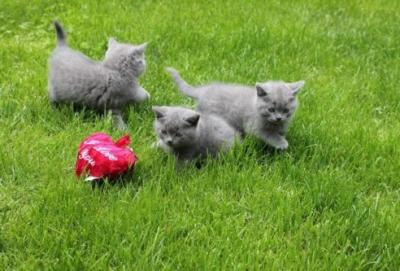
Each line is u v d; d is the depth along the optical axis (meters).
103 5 3.03
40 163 2.12
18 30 2.84
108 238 1.91
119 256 1.87
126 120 2.35
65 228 1.93
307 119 2.35
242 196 2.06
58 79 2.30
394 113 2.46
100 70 2.29
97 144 2.07
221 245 1.90
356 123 2.34
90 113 2.32
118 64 2.30
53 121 2.28
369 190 2.14
